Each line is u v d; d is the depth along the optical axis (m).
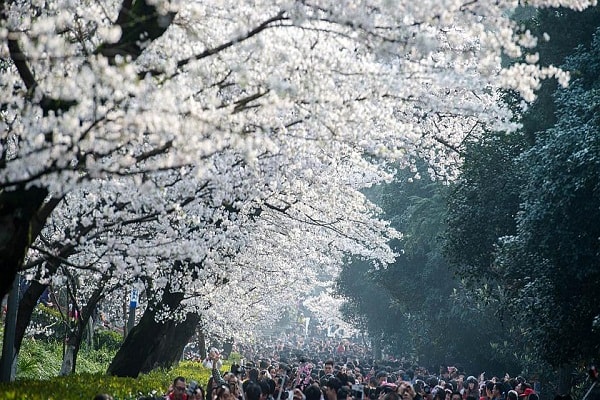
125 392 19.84
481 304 50.41
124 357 26.30
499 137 32.75
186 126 11.17
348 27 13.65
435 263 57.16
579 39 32.53
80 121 11.92
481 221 33.75
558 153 26.56
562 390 37.66
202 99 13.78
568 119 27.38
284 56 13.88
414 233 54.59
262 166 18.05
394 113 19.77
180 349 38.72
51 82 11.17
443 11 12.56
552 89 31.84
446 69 14.88
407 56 14.41
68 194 18.14
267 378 25.19
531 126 32.44
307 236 30.73
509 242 28.81
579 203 26.67
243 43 14.15
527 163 29.55
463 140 31.48
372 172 26.97
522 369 52.44
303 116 15.00
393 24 12.98
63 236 17.34
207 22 15.18
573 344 28.97
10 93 12.62
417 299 60.25
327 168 23.05
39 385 18.09
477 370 57.88
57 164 10.87
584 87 28.72
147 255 17.22
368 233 29.66
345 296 79.06
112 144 11.38
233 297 36.09
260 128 13.59
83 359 36.59
